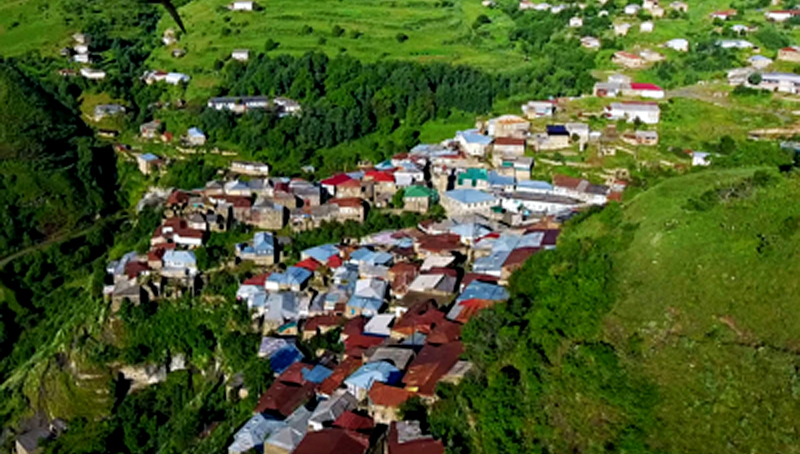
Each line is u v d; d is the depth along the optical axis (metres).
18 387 136.75
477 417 86.88
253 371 117.19
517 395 86.25
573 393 83.94
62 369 136.12
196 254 146.75
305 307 132.50
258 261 147.62
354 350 112.06
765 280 86.56
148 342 136.38
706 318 86.50
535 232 132.88
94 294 148.88
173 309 140.00
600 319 91.75
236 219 159.88
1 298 159.38
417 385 95.12
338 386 104.19
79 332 140.25
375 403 93.88
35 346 149.38
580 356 87.25
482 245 134.12
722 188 107.12
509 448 81.25
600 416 80.81
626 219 110.31
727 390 77.88
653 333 87.56
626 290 94.75
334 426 93.06
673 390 80.50
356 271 136.62
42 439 125.44
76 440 123.56
